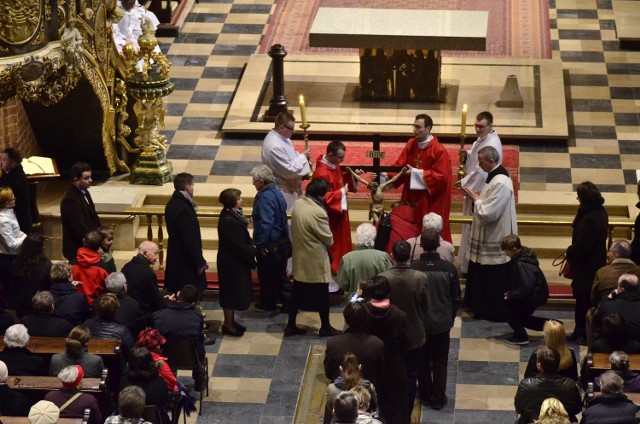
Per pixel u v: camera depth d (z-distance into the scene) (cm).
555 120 2417
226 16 2927
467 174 1972
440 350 1625
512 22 2828
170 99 2566
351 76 2597
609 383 1333
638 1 2931
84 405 1362
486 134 1941
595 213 1755
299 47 2759
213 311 1905
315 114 2439
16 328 1465
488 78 2580
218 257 1806
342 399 1191
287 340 1823
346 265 1636
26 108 2189
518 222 1964
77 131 2222
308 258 1781
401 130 2369
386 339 1475
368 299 1484
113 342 1510
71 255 1861
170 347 1592
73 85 2034
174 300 1631
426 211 1955
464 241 1955
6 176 1852
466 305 1895
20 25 1927
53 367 1446
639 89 2580
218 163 2322
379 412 1480
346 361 1332
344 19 2459
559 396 1394
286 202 1944
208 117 2497
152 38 2170
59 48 1998
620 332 1499
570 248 1773
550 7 2933
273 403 1680
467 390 1694
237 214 1798
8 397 1365
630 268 1662
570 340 1806
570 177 2258
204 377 1636
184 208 1797
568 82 2608
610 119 2464
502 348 1791
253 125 2422
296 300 1808
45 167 1986
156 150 2216
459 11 2503
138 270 1680
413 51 2442
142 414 1393
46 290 1653
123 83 2223
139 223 2142
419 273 1534
